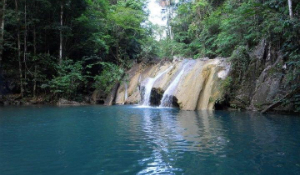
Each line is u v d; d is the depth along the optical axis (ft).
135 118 27.50
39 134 18.29
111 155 12.60
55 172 10.22
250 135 17.13
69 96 58.34
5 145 14.87
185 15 82.28
